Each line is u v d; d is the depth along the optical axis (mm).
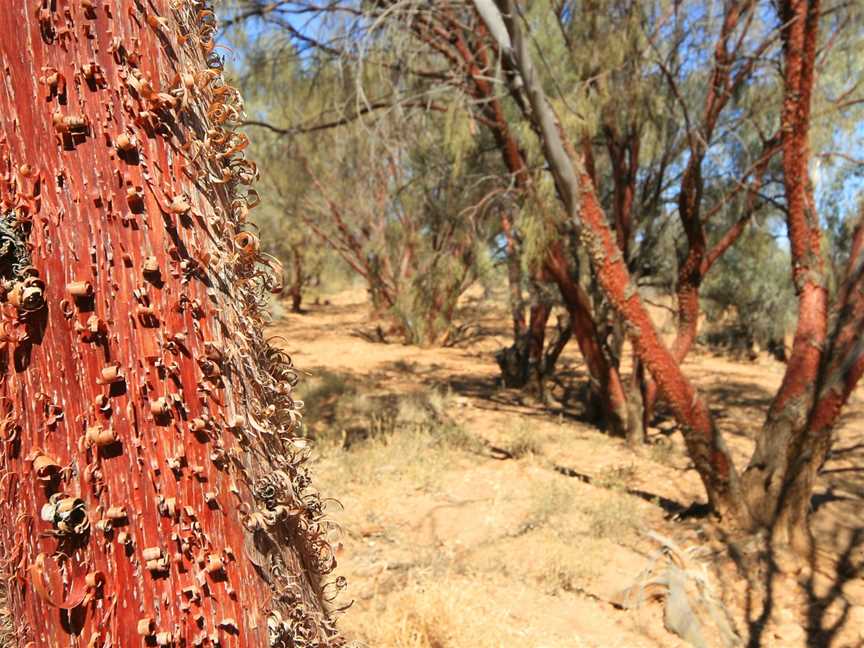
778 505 4352
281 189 11188
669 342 15000
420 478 5391
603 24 5914
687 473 5949
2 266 855
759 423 8523
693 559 4102
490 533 4426
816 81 5879
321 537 1244
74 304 872
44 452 868
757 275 13750
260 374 1075
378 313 17500
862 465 6430
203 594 935
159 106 929
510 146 6316
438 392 9406
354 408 8180
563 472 5828
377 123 5520
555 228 6496
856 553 4270
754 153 7535
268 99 7312
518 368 10664
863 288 4250
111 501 881
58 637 876
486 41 5586
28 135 866
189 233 951
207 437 947
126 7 917
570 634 3258
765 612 3592
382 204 12672
